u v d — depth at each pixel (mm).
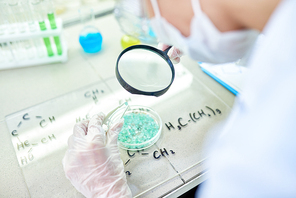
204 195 329
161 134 460
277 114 223
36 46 603
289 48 205
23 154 428
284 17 200
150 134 447
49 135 456
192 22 239
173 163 417
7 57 619
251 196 273
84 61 631
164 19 258
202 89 550
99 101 517
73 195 379
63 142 446
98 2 844
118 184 366
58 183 392
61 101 518
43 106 508
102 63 625
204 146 441
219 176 289
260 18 214
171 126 473
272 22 212
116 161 384
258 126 241
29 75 591
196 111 503
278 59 215
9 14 566
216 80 571
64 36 718
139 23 681
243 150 260
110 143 391
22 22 578
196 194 459
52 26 574
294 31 199
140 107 495
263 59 226
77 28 753
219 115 495
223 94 542
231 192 284
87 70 603
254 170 257
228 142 281
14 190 384
